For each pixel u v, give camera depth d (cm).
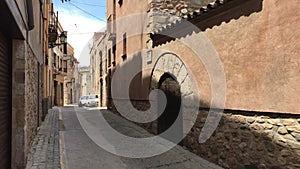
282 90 386
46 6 1394
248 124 455
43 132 888
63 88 2941
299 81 361
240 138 472
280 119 395
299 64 361
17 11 381
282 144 389
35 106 788
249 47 452
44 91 1296
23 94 475
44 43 1267
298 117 367
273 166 403
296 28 367
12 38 464
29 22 516
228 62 503
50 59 2025
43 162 528
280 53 391
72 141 773
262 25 425
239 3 473
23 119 474
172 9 934
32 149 636
